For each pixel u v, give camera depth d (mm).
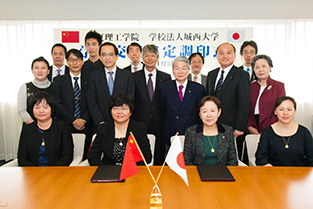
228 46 3184
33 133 2109
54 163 2127
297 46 3500
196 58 3426
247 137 2451
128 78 3051
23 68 3627
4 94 3721
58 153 2150
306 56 3506
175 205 1149
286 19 3465
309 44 3492
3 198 1221
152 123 3127
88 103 3006
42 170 1600
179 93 2963
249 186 1355
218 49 3254
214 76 3428
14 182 1409
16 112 3738
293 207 1133
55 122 2174
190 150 2021
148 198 1223
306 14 3438
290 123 2041
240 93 3020
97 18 3553
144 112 3119
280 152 2027
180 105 2873
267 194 1262
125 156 1282
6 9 3549
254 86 3340
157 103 3143
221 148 1956
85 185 1372
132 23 3553
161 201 1132
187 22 3531
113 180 1410
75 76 3309
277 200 1197
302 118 3582
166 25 3547
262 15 3471
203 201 1188
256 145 2430
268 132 2096
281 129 2074
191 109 2859
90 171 1585
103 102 2979
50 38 3555
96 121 2930
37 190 1309
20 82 3654
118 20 3557
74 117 3148
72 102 3168
